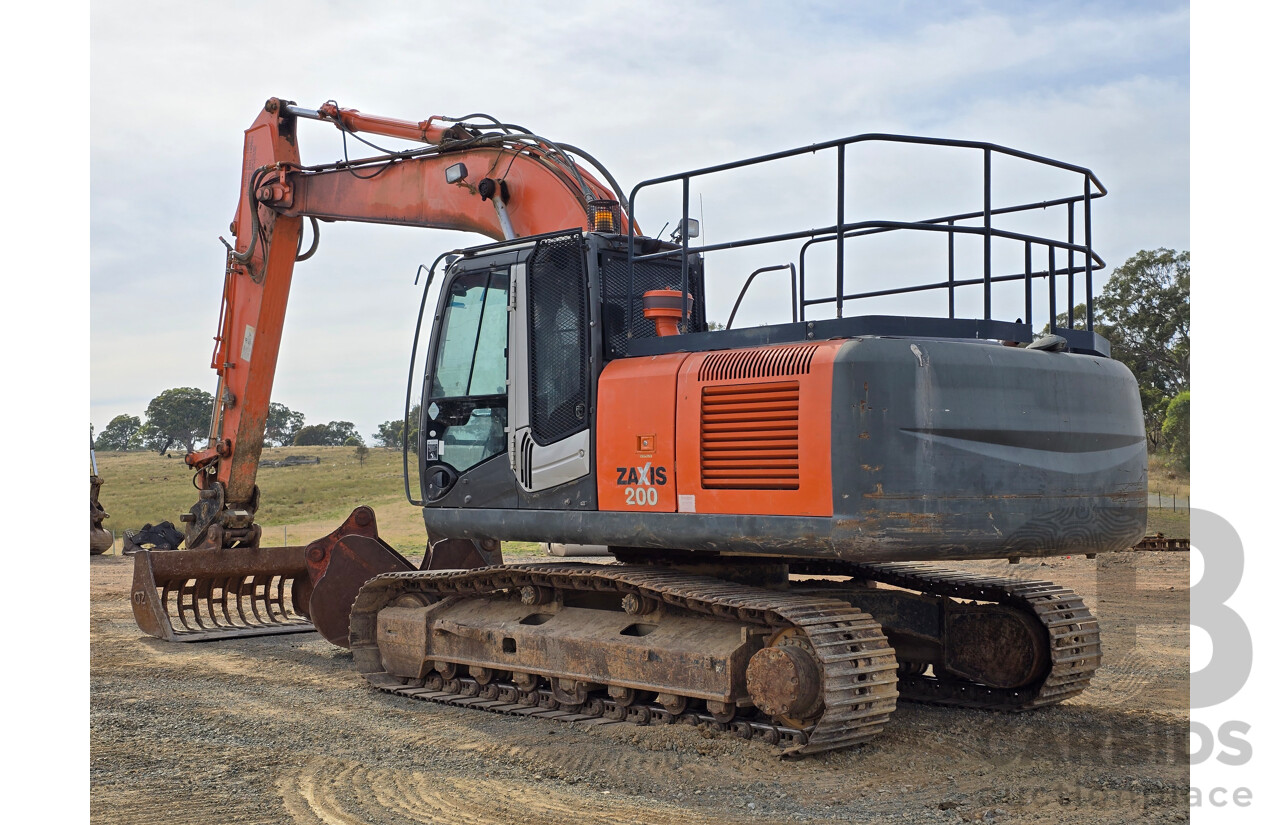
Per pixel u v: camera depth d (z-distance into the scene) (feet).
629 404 23.98
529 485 25.84
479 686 28.02
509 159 33.50
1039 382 21.98
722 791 19.38
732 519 22.04
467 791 19.61
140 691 29.22
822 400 20.79
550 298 26.04
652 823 17.70
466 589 29.14
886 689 21.50
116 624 41.86
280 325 39.78
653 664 23.85
